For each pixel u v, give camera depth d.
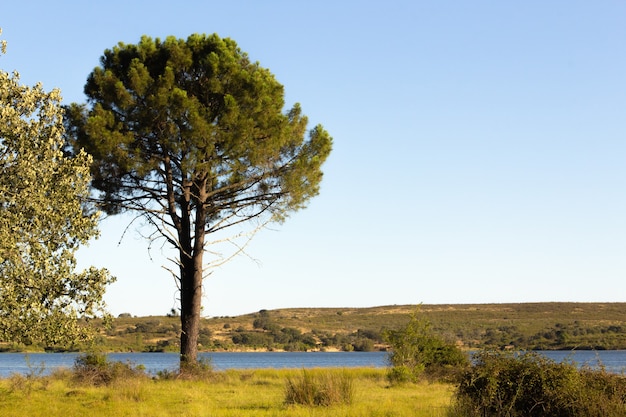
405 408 17.12
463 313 170.50
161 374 27.50
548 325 144.38
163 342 123.56
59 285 14.75
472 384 14.25
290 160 29.31
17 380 23.11
